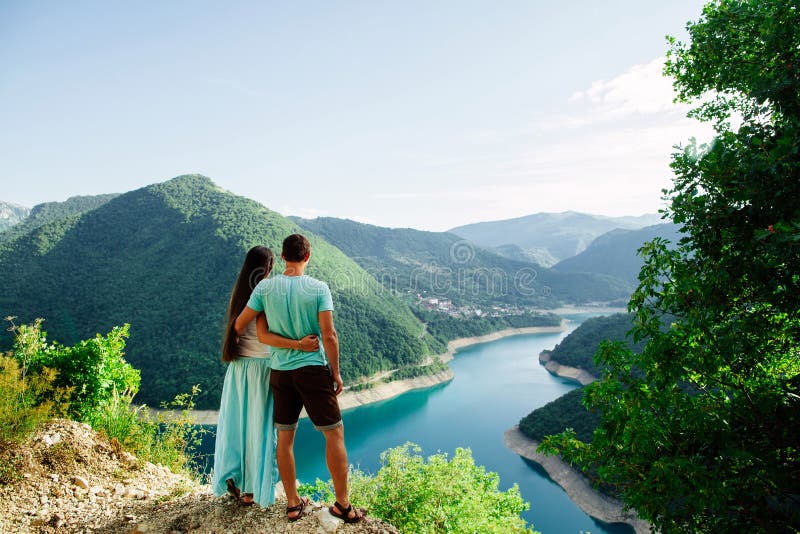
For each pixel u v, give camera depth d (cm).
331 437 315
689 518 402
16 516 368
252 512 333
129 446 579
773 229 371
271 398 340
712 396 470
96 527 355
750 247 411
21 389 493
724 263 432
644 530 4369
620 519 4625
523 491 5362
